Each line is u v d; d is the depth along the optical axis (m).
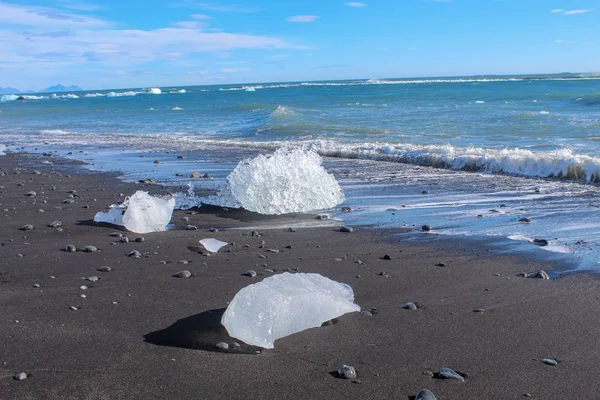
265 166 6.79
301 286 3.29
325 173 7.09
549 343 2.95
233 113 28.61
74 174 10.12
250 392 2.43
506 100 31.05
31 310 3.45
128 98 68.44
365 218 6.30
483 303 3.59
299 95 53.84
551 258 4.59
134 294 3.73
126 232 5.66
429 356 2.80
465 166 9.80
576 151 10.41
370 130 15.94
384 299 3.69
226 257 4.71
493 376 2.58
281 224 6.08
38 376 2.56
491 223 5.88
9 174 10.21
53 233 5.62
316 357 2.77
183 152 13.09
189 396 2.39
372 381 2.53
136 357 2.75
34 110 39.84
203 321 3.22
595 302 3.56
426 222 6.02
